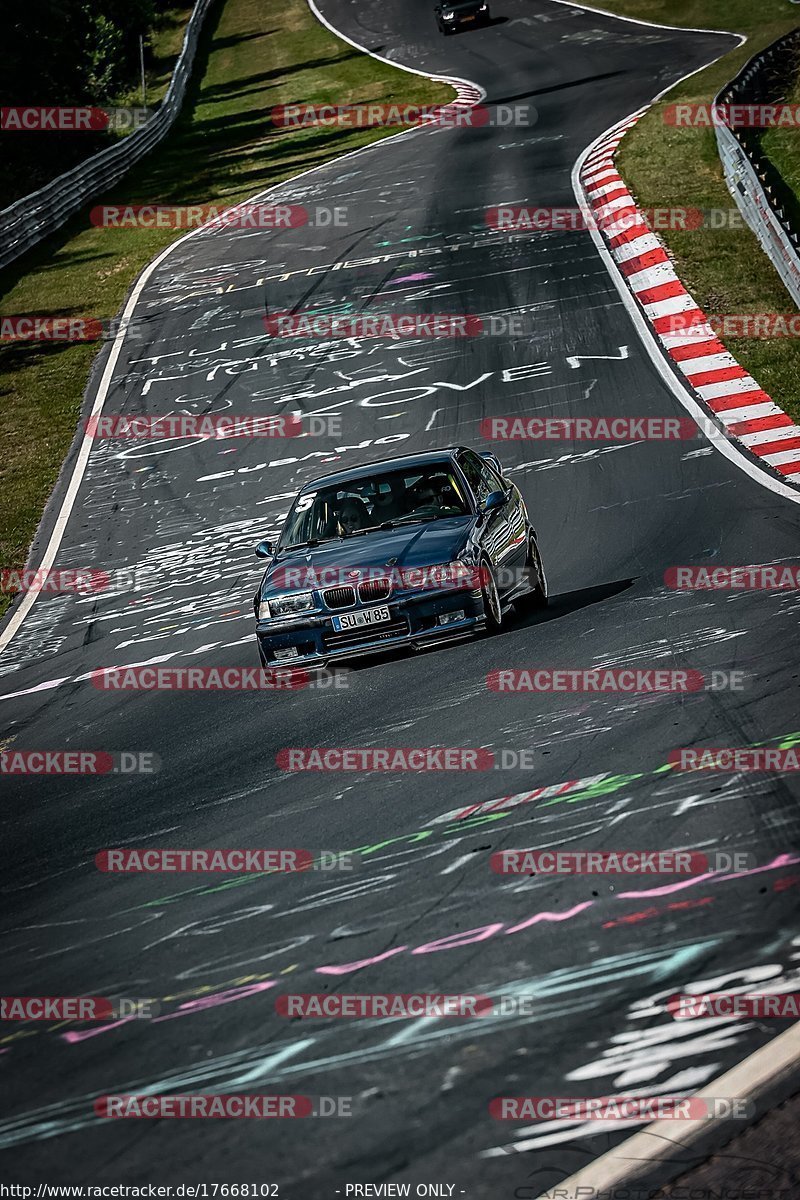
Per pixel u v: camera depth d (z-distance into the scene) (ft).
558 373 233.76
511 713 89.40
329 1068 47.34
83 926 67.10
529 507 174.70
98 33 625.82
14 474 236.02
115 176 482.69
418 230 344.90
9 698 137.18
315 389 252.42
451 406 229.25
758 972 48.67
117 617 164.04
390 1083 45.68
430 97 535.19
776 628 99.14
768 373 212.84
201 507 207.10
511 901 58.85
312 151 481.87
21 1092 50.06
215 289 330.34
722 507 153.89
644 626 107.76
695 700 84.33
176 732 107.86
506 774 76.79
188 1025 52.95
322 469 213.25
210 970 58.03
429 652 113.60
